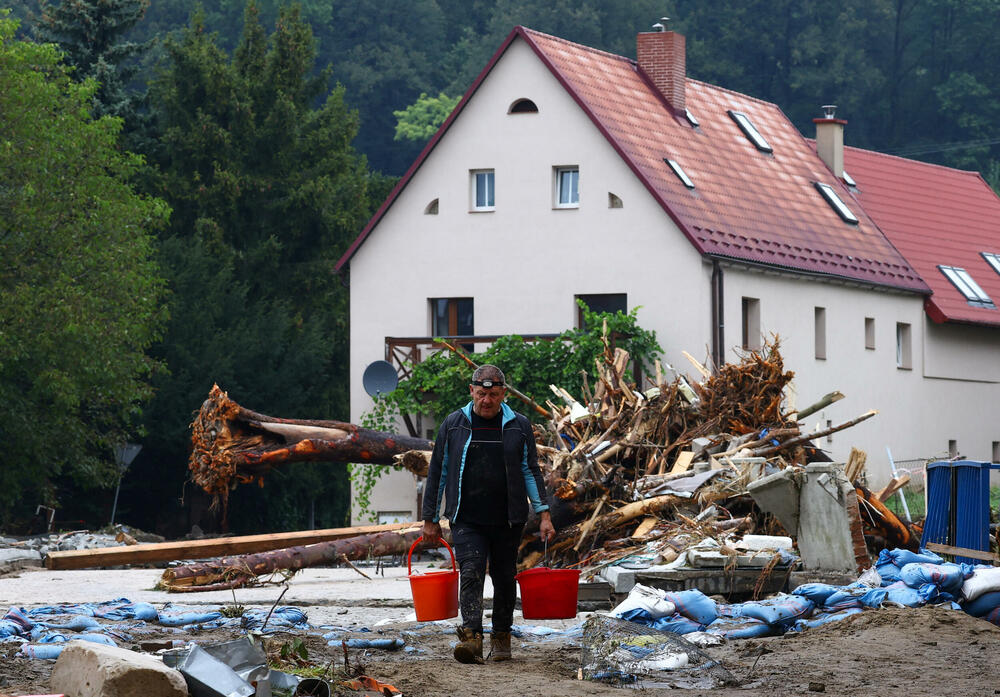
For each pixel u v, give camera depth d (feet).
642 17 391.24
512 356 144.77
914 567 58.34
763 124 193.57
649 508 86.17
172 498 209.87
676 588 64.90
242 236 232.12
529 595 46.68
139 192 226.17
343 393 227.61
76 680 35.91
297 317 225.35
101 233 161.07
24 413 162.20
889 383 181.57
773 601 57.21
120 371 160.86
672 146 165.27
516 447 45.91
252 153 234.79
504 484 45.85
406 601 70.59
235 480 119.24
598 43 383.24
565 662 46.39
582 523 86.63
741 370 103.30
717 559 66.28
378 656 47.16
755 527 86.43
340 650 47.96
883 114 400.67
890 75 403.13
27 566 106.42
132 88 334.44
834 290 172.04
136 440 201.05
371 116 393.70
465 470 45.80
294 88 242.99
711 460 94.73
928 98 400.47
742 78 394.52
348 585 85.61
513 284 158.30
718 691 40.96
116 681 34.58
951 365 194.18
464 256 160.45
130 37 351.25
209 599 74.74
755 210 167.43
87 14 234.17
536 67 157.99
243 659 38.86
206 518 210.38
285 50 241.96
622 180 153.89
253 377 211.82
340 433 117.70
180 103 232.94
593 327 145.59
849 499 69.10
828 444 168.76
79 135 161.07
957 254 202.80
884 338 181.27
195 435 118.42
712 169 168.25
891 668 44.50
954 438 194.70
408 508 158.71
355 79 386.93
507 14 388.37
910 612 53.67
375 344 163.94
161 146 233.14
